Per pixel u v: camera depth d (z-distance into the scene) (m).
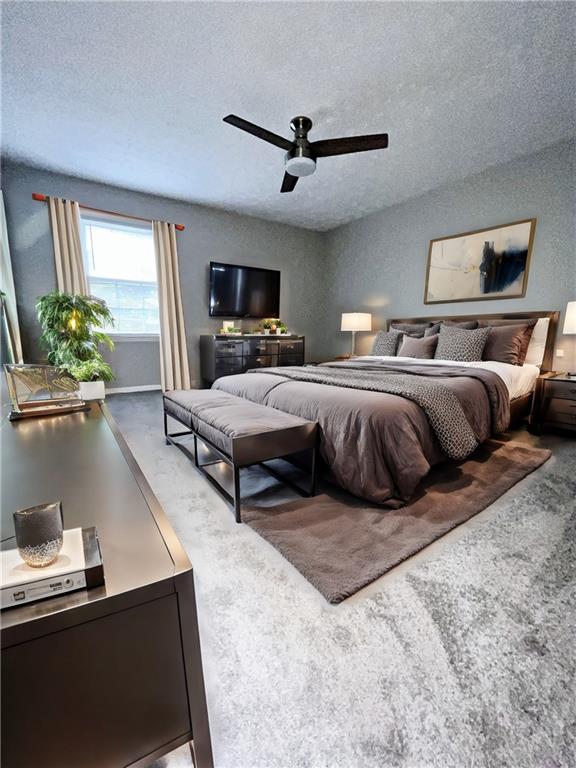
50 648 0.52
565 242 3.16
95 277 4.26
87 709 0.56
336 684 0.89
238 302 5.04
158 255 4.35
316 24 1.86
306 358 5.95
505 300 3.62
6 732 0.51
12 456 1.22
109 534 0.75
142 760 0.62
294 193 4.22
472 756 0.74
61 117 2.70
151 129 2.86
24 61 2.12
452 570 1.30
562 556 1.38
